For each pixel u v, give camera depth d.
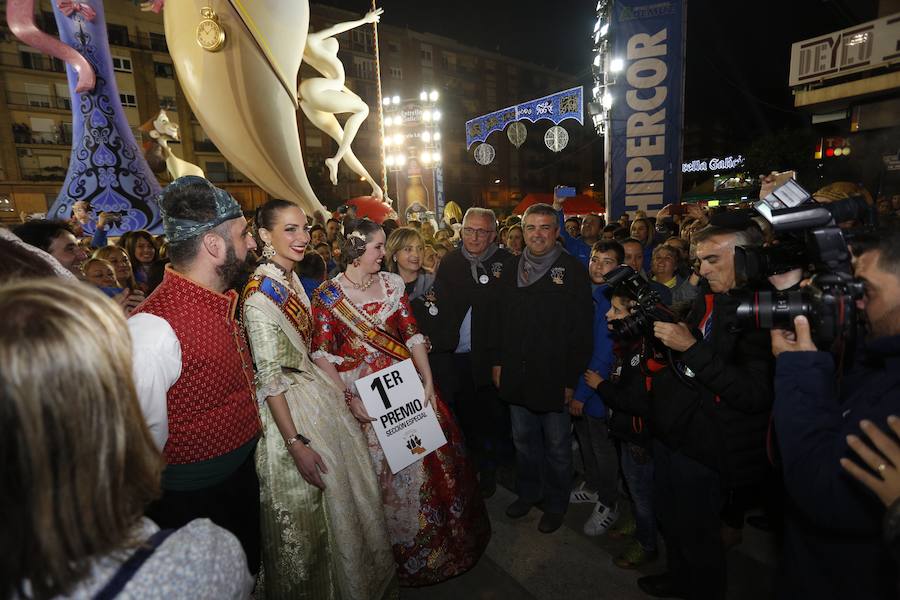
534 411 2.57
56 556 0.49
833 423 1.05
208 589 0.57
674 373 1.78
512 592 2.25
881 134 9.14
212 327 1.45
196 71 8.19
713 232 1.67
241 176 33.72
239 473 1.61
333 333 2.16
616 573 2.34
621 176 8.17
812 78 9.27
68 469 0.50
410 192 15.45
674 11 7.59
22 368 0.48
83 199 6.19
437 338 2.81
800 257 1.28
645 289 1.72
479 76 45.34
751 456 1.70
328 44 11.32
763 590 2.17
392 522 2.20
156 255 4.32
